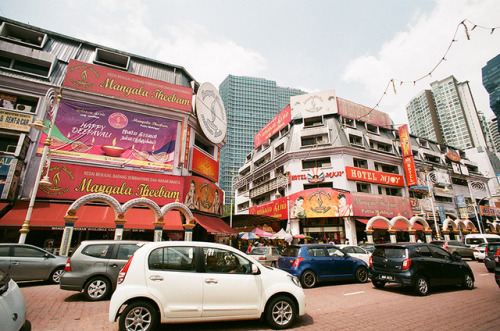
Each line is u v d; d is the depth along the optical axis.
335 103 29.00
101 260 6.91
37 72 17.30
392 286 8.91
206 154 20.52
